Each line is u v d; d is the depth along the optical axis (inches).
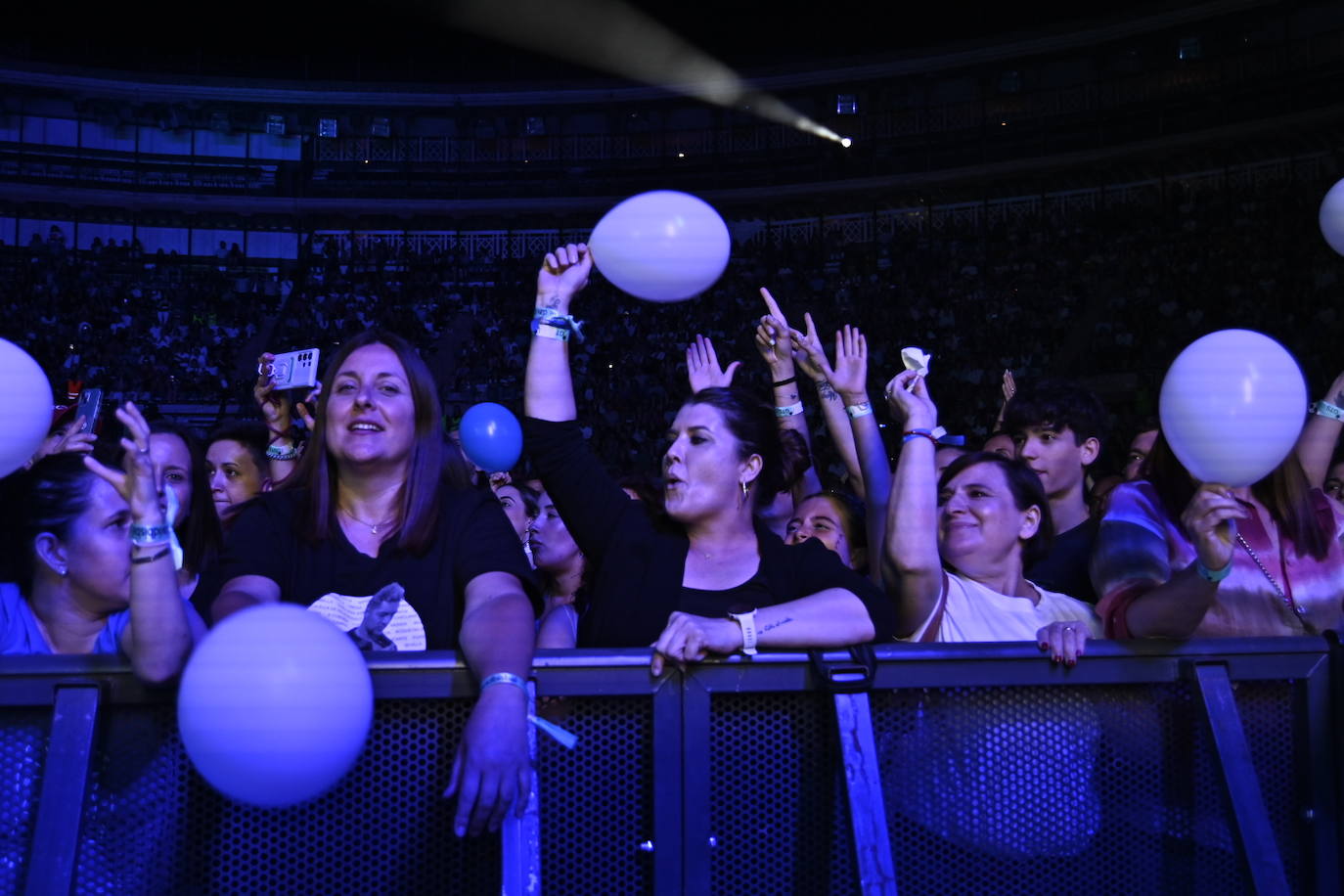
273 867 72.2
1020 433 140.3
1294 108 973.2
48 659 71.1
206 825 71.8
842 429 136.2
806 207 1211.2
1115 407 869.8
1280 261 898.1
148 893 70.8
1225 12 1051.3
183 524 107.7
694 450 94.3
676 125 1277.1
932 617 98.3
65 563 88.9
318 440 89.1
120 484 71.2
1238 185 1053.2
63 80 1201.4
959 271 1042.1
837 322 1005.8
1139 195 1084.5
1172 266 945.5
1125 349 876.0
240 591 81.7
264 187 1219.9
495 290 1149.7
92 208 1205.7
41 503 89.3
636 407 932.0
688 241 88.2
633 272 88.7
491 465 162.7
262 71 1288.1
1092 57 1137.4
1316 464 127.0
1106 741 79.8
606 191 1228.5
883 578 99.3
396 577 86.1
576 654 75.3
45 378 80.5
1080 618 106.8
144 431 71.8
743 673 76.5
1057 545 135.8
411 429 89.0
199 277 1163.3
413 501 87.9
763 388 941.2
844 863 76.0
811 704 77.3
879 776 74.4
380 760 73.5
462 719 74.4
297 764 63.3
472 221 1259.8
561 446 95.6
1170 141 1035.3
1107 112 1091.9
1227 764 77.4
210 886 71.5
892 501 95.9
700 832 74.7
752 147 1261.1
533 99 1269.7
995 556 107.6
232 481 156.9
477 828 67.3
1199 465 79.4
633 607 91.7
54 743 69.4
